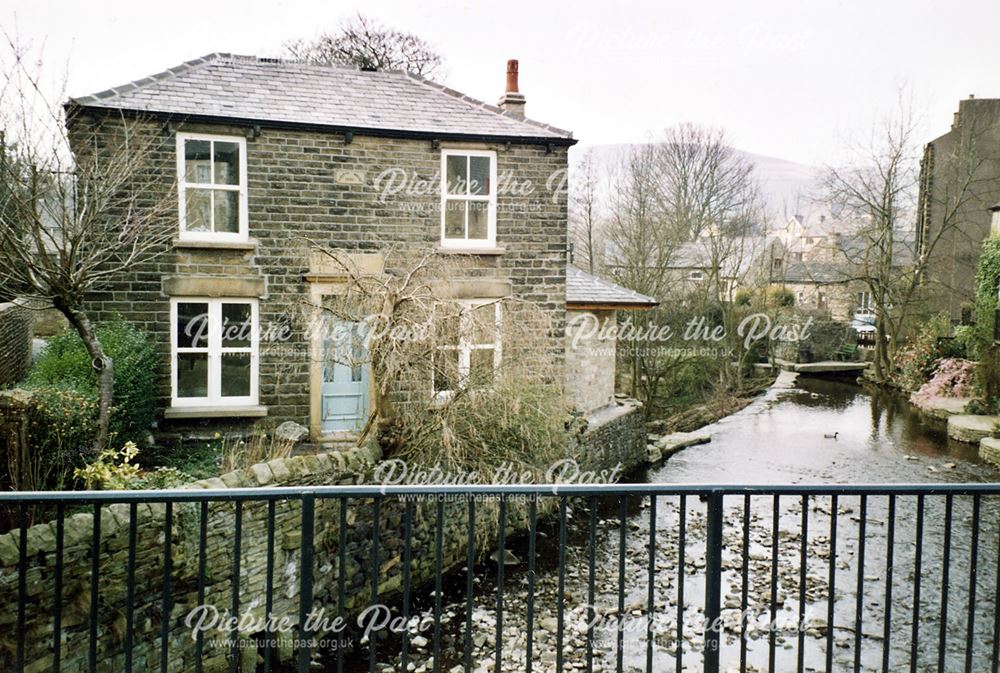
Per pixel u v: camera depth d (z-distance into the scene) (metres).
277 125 12.62
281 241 12.88
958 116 35.19
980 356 25.55
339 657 3.47
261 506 8.34
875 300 34.28
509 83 16.08
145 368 11.66
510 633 9.02
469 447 10.32
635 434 18.58
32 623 6.02
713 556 3.25
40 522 6.99
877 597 10.18
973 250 35.38
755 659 8.36
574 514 13.87
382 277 10.70
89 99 11.77
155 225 11.16
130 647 3.13
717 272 29.31
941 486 3.35
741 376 30.80
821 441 21.14
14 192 8.91
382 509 9.97
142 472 9.59
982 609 9.80
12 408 7.42
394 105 13.86
